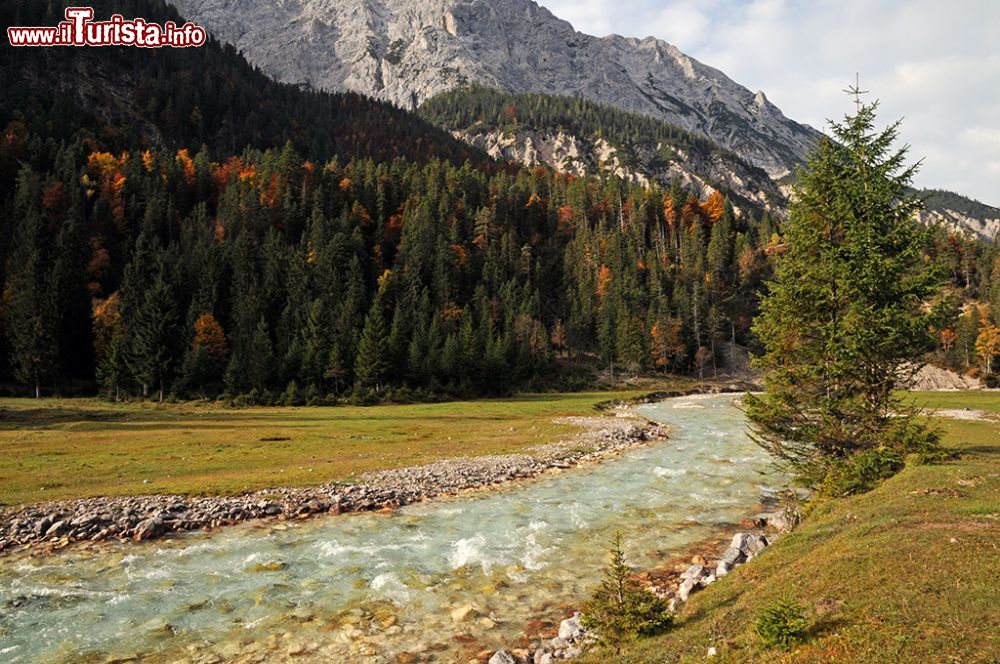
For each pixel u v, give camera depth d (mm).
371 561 19141
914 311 21000
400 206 166875
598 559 19156
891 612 9047
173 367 93062
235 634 13672
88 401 84562
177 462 36750
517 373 115625
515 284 148500
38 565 18875
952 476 18203
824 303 21922
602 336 137000
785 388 22625
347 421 66375
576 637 12406
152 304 94250
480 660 12094
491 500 28547
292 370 96875
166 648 12984
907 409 21281
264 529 23281
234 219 135000
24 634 13789
